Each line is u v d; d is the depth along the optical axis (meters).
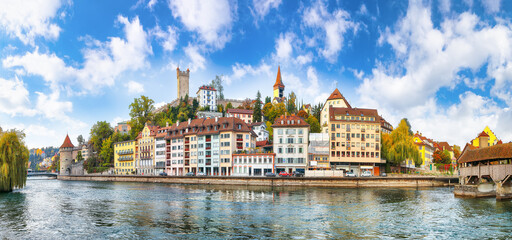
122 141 172.88
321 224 38.72
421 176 94.12
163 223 39.59
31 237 33.75
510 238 32.69
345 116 116.19
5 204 56.09
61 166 193.00
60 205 54.41
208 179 101.44
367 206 51.84
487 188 62.88
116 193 74.12
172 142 137.88
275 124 112.38
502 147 57.97
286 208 50.03
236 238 32.78
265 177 93.12
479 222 39.78
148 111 178.62
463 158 67.94
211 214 45.19
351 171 110.38
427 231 35.44
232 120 121.50
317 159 113.50
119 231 35.78
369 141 115.19
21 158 73.19
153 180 116.25
